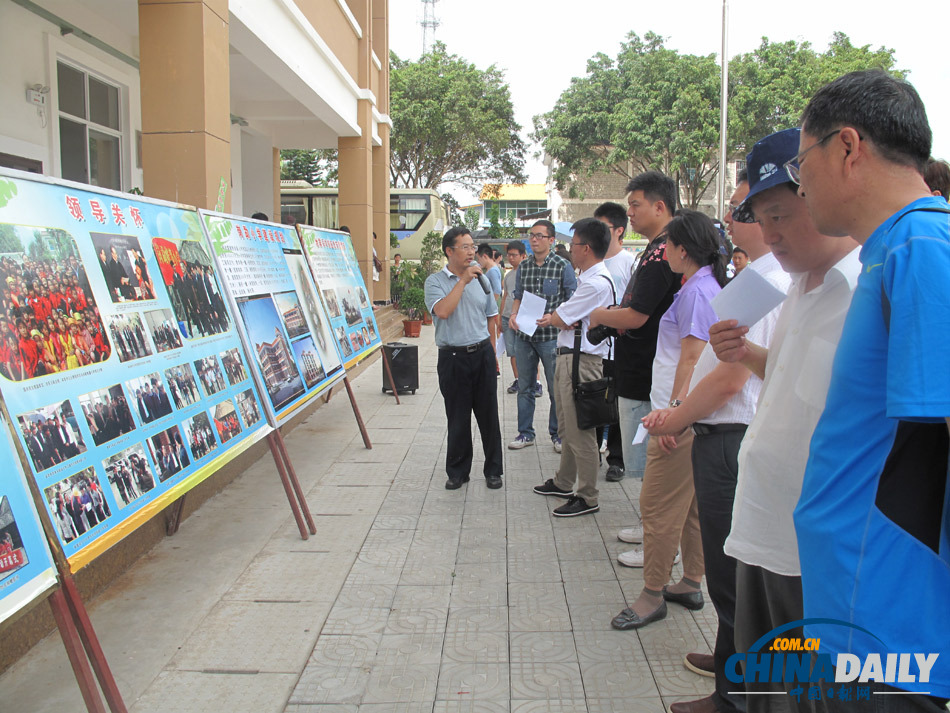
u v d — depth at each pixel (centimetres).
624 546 390
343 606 322
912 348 116
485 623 308
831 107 135
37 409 211
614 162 2634
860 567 128
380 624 306
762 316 188
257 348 393
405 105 2584
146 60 509
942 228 122
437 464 545
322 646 289
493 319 588
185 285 328
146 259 296
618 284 489
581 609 320
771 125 2364
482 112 2742
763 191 171
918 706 128
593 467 429
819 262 169
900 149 130
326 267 593
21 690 257
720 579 239
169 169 513
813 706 148
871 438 129
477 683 264
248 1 641
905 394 116
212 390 329
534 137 2966
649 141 2472
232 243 400
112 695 212
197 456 298
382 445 596
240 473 515
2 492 187
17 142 623
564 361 432
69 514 213
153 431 270
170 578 349
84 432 229
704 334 278
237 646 289
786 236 170
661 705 252
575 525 421
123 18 712
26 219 225
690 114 2384
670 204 349
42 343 220
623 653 285
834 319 163
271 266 457
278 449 395
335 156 3139
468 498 468
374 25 1377
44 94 657
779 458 175
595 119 2623
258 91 998
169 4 504
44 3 634
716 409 233
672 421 241
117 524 234
